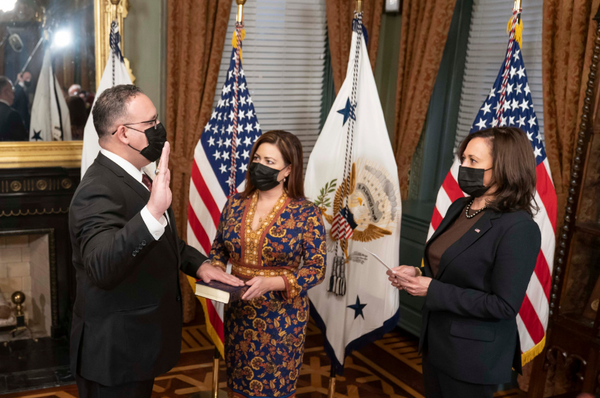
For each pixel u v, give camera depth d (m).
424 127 3.89
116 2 2.97
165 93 3.56
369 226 2.66
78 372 1.70
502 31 3.40
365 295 2.71
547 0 2.72
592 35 2.51
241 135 2.76
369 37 3.82
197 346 3.44
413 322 3.68
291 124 4.28
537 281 2.46
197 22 3.40
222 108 2.78
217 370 2.77
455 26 3.70
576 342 2.52
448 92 3.81
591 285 2.48
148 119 1.67
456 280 1.79
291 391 2.19
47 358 3.22
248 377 2.15
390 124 3.99
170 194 1.43
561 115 2.73
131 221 1.42
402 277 1.84
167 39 3.46
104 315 1.64
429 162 3.94
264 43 4.01
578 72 2.62
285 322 2.11
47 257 3.35
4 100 3.04
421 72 3.52
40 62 3.10
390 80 3.96
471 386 1.75
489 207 1.76
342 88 2.63
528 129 2.38
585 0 2.56
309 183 2.70
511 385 3.08
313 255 2.10
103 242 1.45
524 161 1.72
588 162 2.43
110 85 2.92
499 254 1.69
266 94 4.13
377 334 2.71
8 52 3.01
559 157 2.78
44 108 3.16
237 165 2.78
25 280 3.55
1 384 2.90
